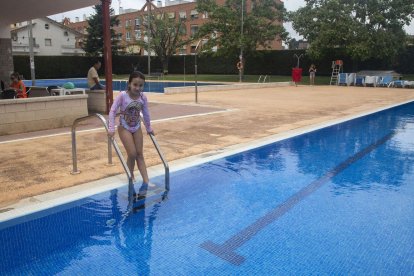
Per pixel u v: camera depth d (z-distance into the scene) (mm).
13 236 3596
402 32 29266
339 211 4270
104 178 5215
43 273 3004
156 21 46562
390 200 4621
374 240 3566
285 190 4969
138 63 43344
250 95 18969
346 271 3037
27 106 8383
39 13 13609
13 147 6898
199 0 33281
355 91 22469
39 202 4348
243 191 4910
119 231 3746
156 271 3049
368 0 28703
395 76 28703
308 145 7613
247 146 7301
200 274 3008
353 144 7801
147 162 6059
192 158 6367
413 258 3242
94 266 3117
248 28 32219
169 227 3850
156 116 10945
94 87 11523
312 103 15312
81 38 60531
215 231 3768
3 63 16469
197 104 14266
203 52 34750
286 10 33219
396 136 8711
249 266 3123
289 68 39438
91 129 8781
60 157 6207
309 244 3494
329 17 28797
